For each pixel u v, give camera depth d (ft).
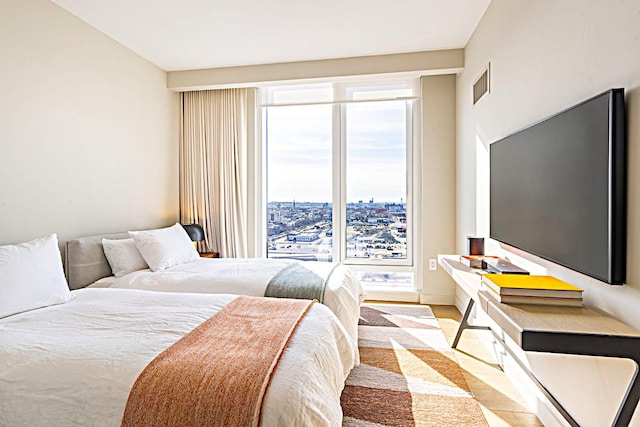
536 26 6.75
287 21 10.40
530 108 7.00
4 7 8.02
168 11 9.75
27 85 8.56
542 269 6.61
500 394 7.41
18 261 6.54
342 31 11.05
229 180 14.57
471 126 11.34
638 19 4.15
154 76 13.42
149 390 3.94
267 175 15.26
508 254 8.23
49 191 9.15
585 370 5.11
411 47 12.23
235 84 13.84
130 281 9.14
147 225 13.00
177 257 10.66
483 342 9.87
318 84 14.51
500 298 5.37
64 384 4.14
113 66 11.34
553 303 5.21
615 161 4.35
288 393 3.90
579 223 5.07
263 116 14.94
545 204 6.08
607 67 4.71
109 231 11.19
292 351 4.68
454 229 13.51
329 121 14.80
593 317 4.68
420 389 7.55
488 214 9.54
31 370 4.30
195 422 3.74
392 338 10.27
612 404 4.58
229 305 6.42
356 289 9.86
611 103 4.36
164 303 6.55
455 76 13.38
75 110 9.92
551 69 6.19
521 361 6.98
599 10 4.87
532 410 6.83
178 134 14.89
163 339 4.95
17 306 6.16
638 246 4.16
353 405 6.96
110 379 4.10
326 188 14.92
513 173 7.50
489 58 9.53
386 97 14.28
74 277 9.32
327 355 5.13
